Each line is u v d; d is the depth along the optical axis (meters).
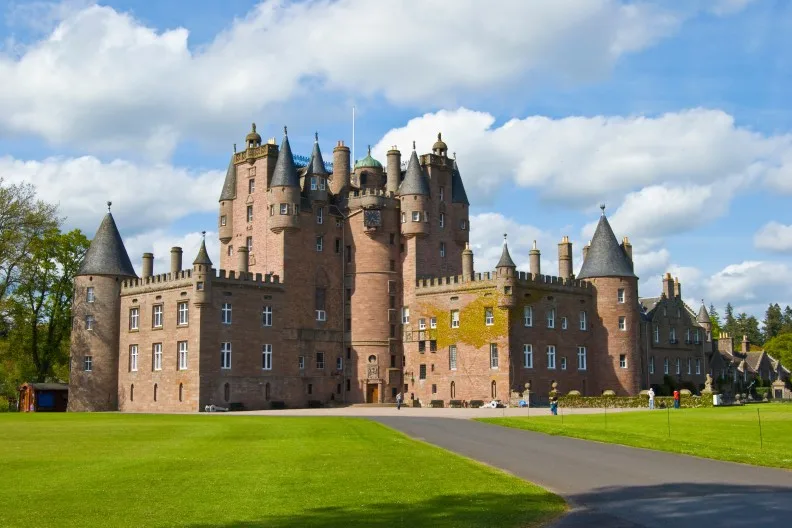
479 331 101.69
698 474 32.88
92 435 50.09
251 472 31.91
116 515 23.86
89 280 108.12
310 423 62.34
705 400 91.19
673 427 54.81
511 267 99.69
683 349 128.38
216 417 75.44
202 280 95.88
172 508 24.78
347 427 57.09
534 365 101.62
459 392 103.12
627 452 40.81
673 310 128.25
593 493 28.22
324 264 110.62
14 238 98.56
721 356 143.38
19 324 108.00
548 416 71.00
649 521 23.47
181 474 31.39
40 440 46.41
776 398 143.75
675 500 26.83
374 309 110.88
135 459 36.28
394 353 111.00
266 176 110.62
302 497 26.44
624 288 110.25
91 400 106.12
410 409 95.62
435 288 107.75
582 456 39.03
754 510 25.06
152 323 102.56
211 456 37.47
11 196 100.38
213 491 27.55
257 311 101.75
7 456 37.72
